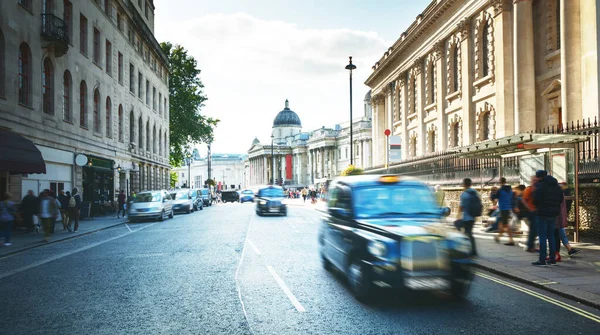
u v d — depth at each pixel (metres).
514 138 11.75
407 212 7.48
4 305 6.87
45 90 22.34
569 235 12.45
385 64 43.28
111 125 32.09
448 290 6.66
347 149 96.94
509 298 6.83
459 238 6.62
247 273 9.05
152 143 45.19
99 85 29.42
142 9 45.12
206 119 59.81
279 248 12.78
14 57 18.78
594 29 15.36
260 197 29.36
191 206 35.03
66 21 24.83
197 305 6.66
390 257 6.27
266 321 5.82
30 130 20.03
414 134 37.28
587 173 12.46
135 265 10.32
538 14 20.41
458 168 20.03
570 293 6.84
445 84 30.28
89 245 14.54
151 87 44.94
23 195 20.20
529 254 10.52
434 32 31.31
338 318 5.88
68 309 6.57
